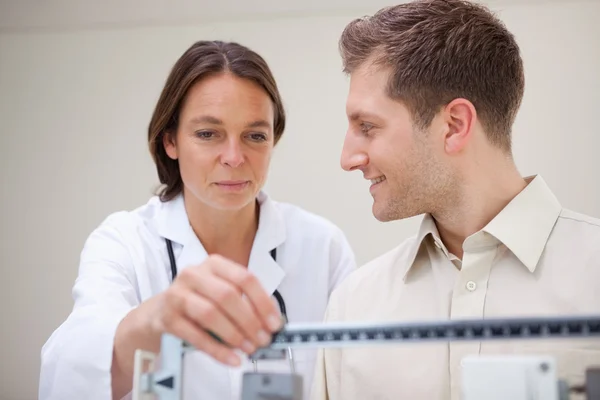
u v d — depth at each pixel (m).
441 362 0.99
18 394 2.34
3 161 2.40
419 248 1.08
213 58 1.39
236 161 1.36
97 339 1.04
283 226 1.57
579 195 2.10
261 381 0.63
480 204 1.00
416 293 1.06
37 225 2.38
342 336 0.65
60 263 2.36
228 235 1.53
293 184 2.26
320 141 2.26
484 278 1.00
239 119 1.37
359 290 1.13
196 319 0.69
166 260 1.48
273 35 2.30
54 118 2.39
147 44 2.36
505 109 1.02
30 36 2.42
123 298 1.29
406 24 1.00
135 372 0.68
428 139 0.99
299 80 2.28
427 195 1.00
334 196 2.24
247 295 0.70
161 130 1.49
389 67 0.98
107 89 2.37
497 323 0.61
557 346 0.93
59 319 2.35
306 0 2.29
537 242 0.98
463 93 0.98
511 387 0.58
